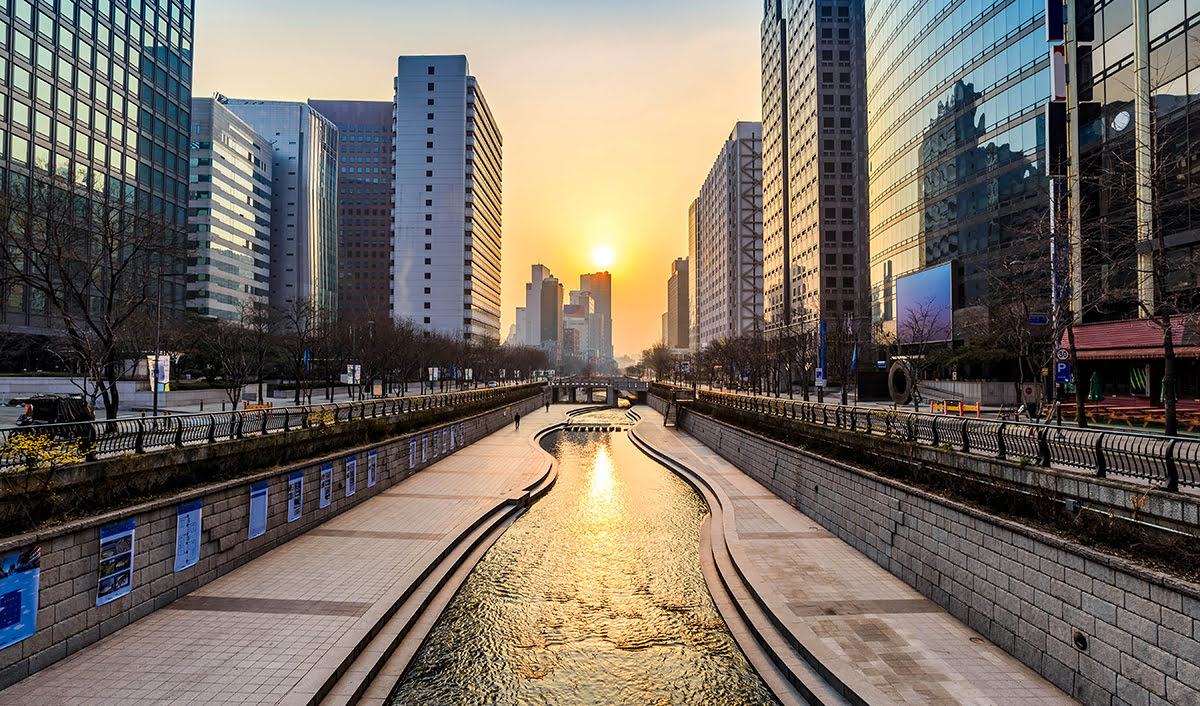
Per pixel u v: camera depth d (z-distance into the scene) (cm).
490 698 1088
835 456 1995
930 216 5612
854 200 9569
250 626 1158
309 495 1892
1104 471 1020
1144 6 2642
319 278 14425
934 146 5547
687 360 15438
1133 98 2695
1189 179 2114
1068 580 945
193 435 1530
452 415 4038
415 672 1179
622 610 1490
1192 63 2428
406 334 7531
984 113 4856
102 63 5928
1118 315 2805
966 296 5038
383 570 1509
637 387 11531
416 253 12656
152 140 6594
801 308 10394
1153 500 891
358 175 17950
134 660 1008
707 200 19325
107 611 1099
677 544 2053
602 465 3928
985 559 1152
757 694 1095
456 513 2170
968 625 1197
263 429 1795
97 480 1132
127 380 4041
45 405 1755
